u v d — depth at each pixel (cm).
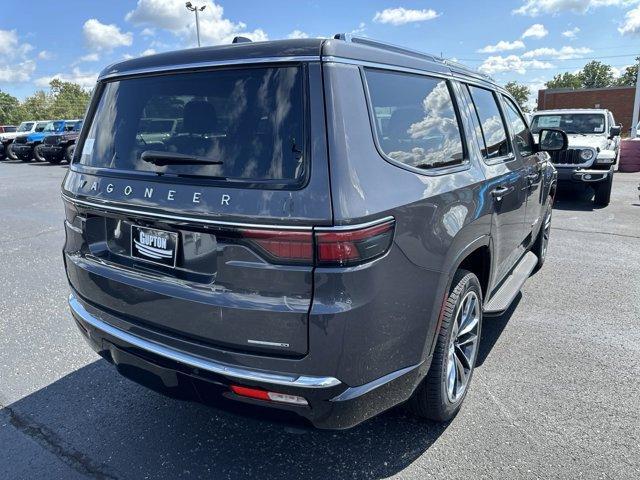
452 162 268
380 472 242
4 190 1255
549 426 274
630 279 515
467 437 266
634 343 371
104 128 258
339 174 188
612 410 288
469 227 265
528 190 394
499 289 372
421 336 229
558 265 565
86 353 366
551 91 4722
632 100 4372
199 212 202
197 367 210
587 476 236
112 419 288
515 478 236
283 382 194
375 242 194
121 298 239
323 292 186
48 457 255
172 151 221
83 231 260
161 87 232
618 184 1230
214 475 242
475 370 333
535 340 377
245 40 232
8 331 402
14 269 570
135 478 241
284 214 186
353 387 200
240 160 203
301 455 256
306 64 198
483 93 336
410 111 239
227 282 200
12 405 301
